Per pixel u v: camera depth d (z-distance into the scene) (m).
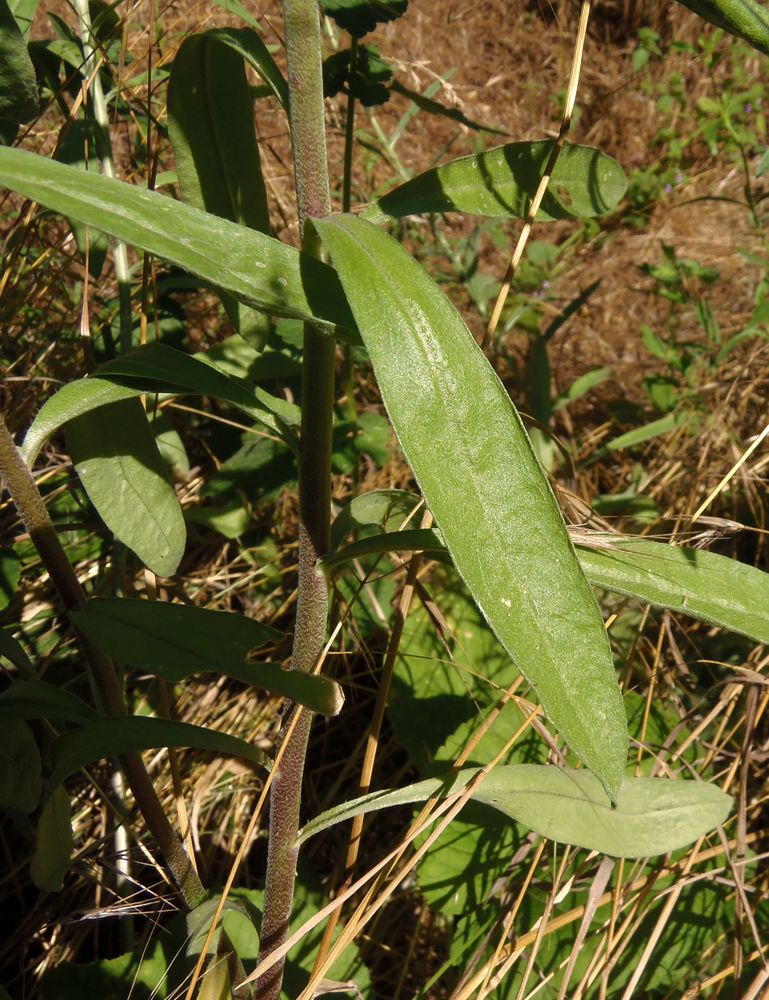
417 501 0.37
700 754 0.50
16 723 0.35
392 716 0.52
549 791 0.36
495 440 0.28
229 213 0.36
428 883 0.46
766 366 0.73
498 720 0.50
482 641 0.55
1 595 0.50
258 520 0.60
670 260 0.76
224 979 0.34
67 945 0.46
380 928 0.47
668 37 1.14
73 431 0.36
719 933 0.44
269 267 0.29
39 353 0.57
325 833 0.52
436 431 0.27
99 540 0.54
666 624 0.47
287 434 0.33
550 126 1.06
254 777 0.53
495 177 0.34
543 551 0.28
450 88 0.69
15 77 0.35
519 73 1.09
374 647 0.54
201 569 0.60
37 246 0.58
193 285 0.52
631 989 0.38
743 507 0.64
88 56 0.45
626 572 0.33
